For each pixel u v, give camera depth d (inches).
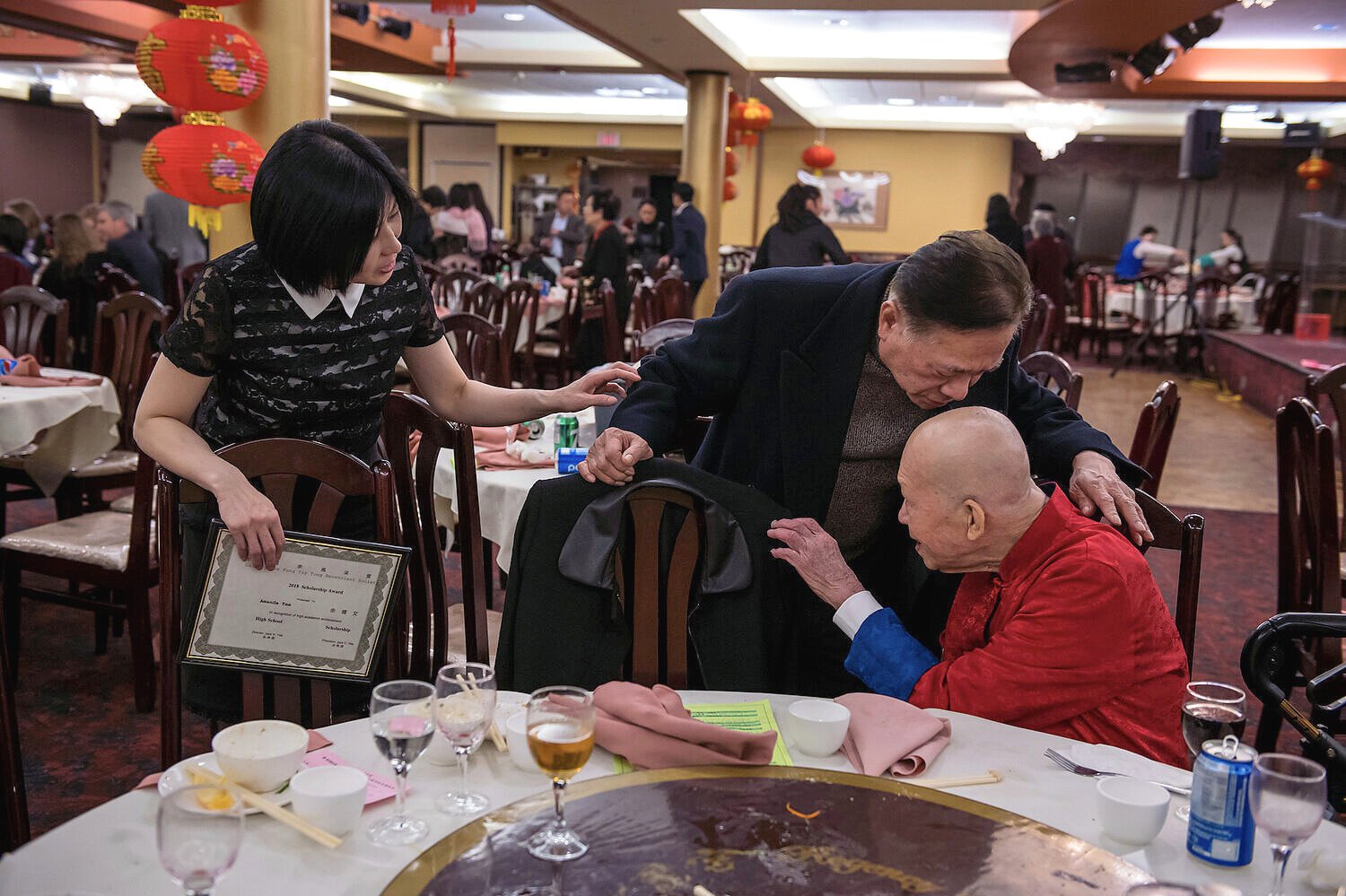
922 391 71.3
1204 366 481.7
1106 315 518.6
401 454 92.1
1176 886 42.6
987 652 63.6
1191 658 80.3
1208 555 207.6
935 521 65.3
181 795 40.6
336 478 73.8
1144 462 111.7
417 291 82.2
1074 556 62.6
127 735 119.1
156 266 279.3
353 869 44.9
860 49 458.9
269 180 70.7
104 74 558.6
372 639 68.4
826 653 83.5
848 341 79.3
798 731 56.9
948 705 63.7
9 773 71.7
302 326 75.5
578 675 71.6
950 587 81.9
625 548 72.8
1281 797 43.5
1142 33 339.0
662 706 57.5
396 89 642.8
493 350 176.1
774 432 82.7
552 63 476.4
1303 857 47.9
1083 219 699.4
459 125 717.3
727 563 71.9
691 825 48.4
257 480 79.6
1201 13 308.8
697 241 390.3
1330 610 108.4
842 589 70.4
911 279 67.7
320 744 56.0
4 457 160.2
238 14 186.5
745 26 429.4
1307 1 354.9
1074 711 62.8
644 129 687.7
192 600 67.3
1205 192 684.1
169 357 73.8
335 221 70.1
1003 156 667.4
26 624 150.3
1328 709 80.2
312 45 190.9
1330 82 435.8
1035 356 152.8
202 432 80.2
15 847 72.2
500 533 116.1
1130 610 62.1
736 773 53.6
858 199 682.8
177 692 75.0
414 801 51.0
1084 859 46.6
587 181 723.4
